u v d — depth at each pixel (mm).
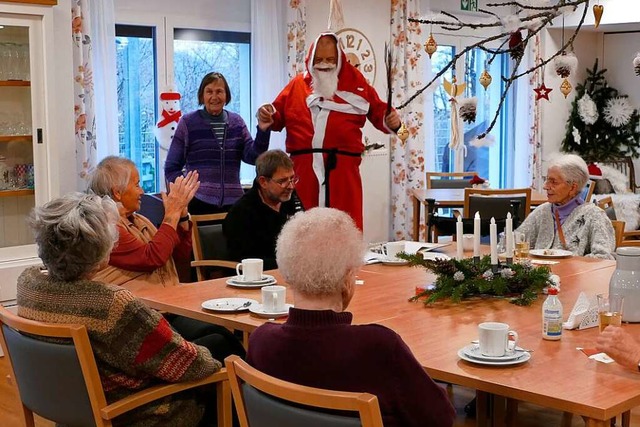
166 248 3395
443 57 8516
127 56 6156
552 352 2373
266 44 6715
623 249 2762
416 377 1849
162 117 5996
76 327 2170
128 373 2289
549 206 4352
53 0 4652
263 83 6723
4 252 4723
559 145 9727
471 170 9172
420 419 1859
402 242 3938
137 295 3199
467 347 2365
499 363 2227
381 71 7816
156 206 5043
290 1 6812
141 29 6211
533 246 4387
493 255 3143
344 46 7465
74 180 5262
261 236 4043
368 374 1831
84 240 2232
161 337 2281
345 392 1688
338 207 4805
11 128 4699
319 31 7332
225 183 5301
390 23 7871
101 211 2281
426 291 3053
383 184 8016
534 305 2977
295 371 1874
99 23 5688
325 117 4758
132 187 3414
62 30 5035
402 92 7871
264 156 3998
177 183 3535
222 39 6680
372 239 7969
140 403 2277
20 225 4797
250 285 3293
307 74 4891
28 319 2309
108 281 3355
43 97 4707
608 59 10070
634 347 2195
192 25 6473
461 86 6586
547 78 9398
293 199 4250
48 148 4742
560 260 3889
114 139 5820
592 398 1974
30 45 4637
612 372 2182
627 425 3246
